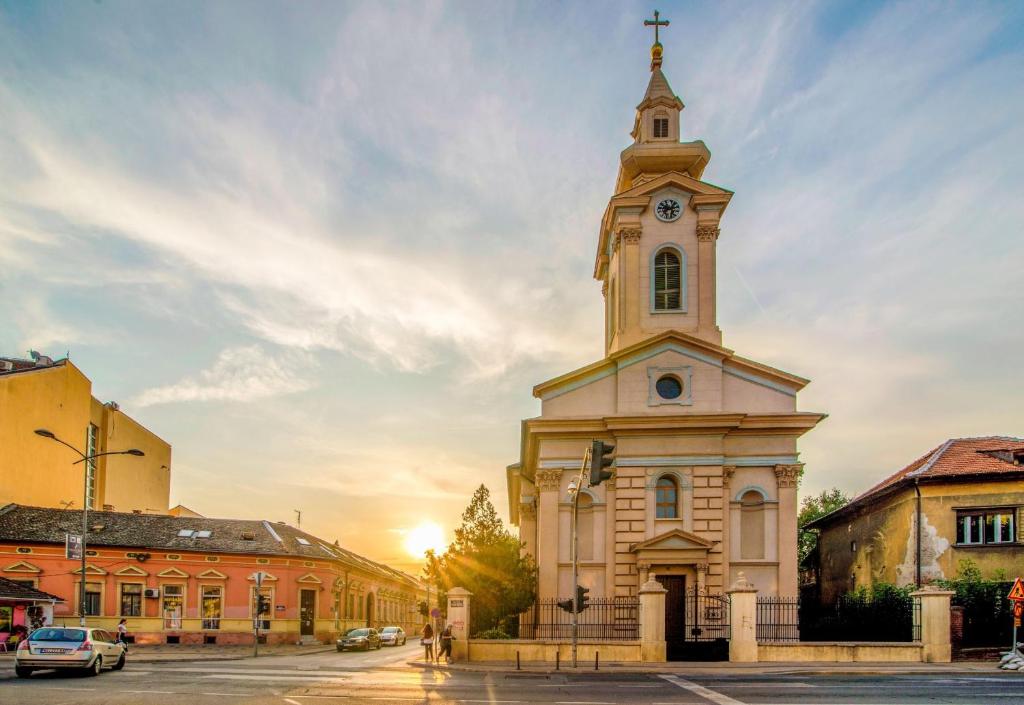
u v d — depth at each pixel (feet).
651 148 135.44
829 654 96.63
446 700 61.26
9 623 129.59
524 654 102.63
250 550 166.09
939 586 109.50
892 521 129.59
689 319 129.39
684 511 119.55
